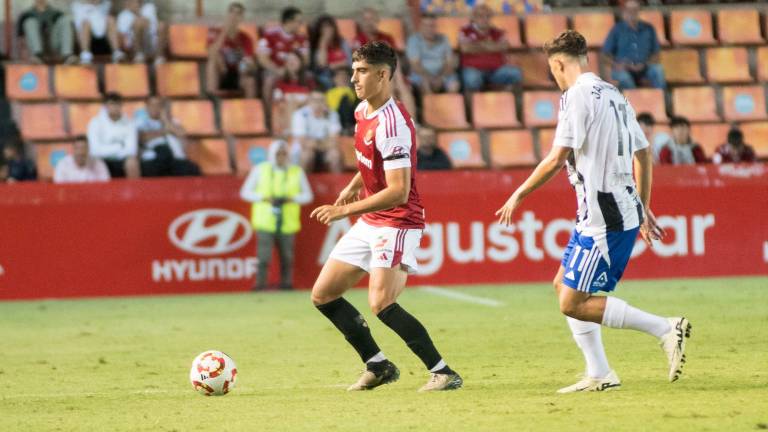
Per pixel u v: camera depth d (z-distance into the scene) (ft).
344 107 213.66
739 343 112.88
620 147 78.74
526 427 67.82
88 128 201.16
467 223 190.70
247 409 78.59
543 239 191.62
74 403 84.79
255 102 221.46
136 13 229.45
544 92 232.73
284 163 187.42
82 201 185.68
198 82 228.63
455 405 77.30
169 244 187.73
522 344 117.39
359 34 224.94
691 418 69.51
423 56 225.15
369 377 86.48
